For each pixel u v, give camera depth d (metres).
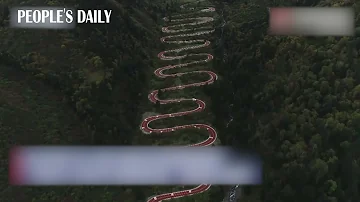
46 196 91.50
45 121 108.38
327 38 126.94
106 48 140.25
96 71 129.88
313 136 99.88
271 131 107.69
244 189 98.25
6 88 114.19
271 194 93.69
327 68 113.88
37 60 128.62
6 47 136.88
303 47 127.56
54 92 119.94
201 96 140.75
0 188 89.44
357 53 113.44
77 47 137.38
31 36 139.88
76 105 114.19
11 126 102.38
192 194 97.50
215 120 125.69
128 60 143.38
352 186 92.75
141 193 96.56
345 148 96.44
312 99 109.19
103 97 121.06
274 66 130.12
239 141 112.12
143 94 140.38
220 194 97.69
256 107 121.12
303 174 92.38
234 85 139.62
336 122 99.62
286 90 118.00
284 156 99.75
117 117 118.25
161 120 127.19
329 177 92.88
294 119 107.31
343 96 106.12
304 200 90.81
